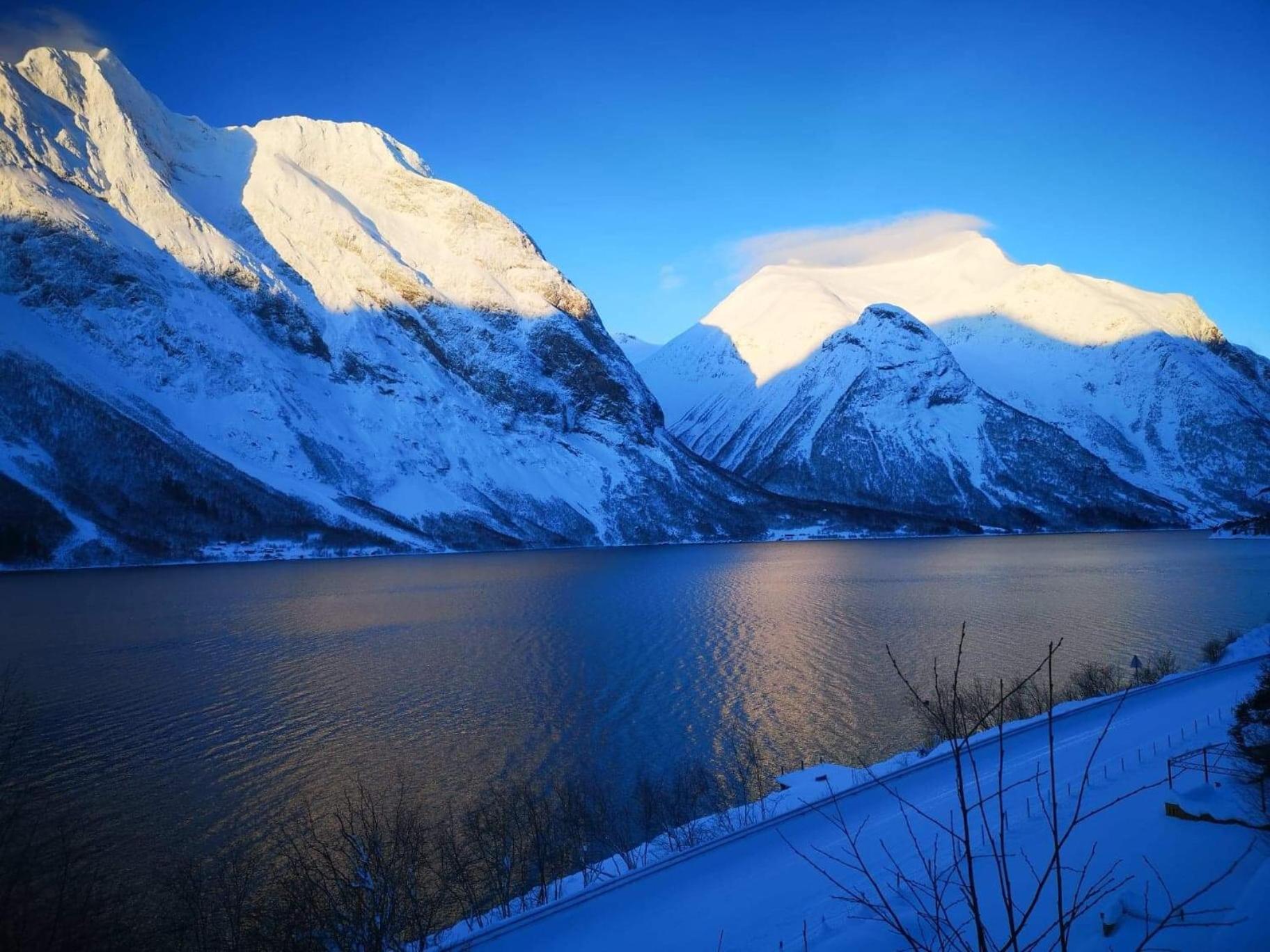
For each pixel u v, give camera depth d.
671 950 13.09
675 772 28.66
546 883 19.03
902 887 14.54
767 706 37.38
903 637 55.00
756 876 15.84
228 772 28.98
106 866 21.48
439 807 25.72
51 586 87.56
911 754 24.48
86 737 32.91
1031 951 11.62
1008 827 17.05
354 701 38.81
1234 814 15.53
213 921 18.27
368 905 15.72
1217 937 11.06
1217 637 52.12
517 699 39.19
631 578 101.75
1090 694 33.69
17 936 17.61
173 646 53.22
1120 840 15.47
